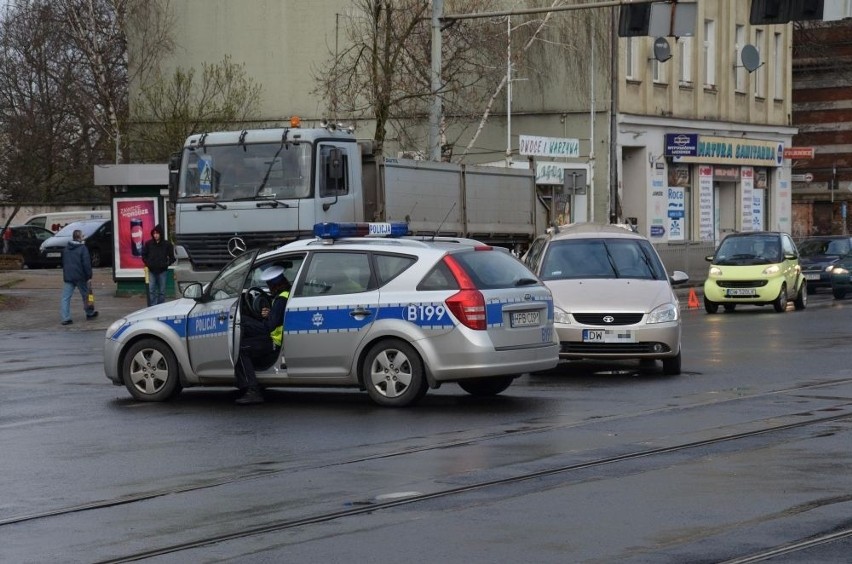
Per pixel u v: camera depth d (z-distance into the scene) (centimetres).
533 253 3831
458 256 2759
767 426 2445
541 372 3522
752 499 1767
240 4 9894
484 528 1620
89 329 5362
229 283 2902
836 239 7931
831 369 3491
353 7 9512
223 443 2348
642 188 9481
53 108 12350
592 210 8962
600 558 1457
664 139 9662
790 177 11725
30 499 1870
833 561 1427
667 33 5006
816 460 2069
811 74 14375
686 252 8812
